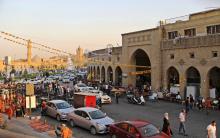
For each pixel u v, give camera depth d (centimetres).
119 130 1733
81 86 4641
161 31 4259
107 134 2034
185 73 3856
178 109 3167
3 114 2795
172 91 3962
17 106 2689
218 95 3559
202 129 2225
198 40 3647
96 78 7031
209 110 3128
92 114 2102
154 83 4334
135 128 1647
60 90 4069
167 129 1806
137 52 4853
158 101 3828
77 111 2223
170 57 4097
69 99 3572
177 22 4041
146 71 4609
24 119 2534
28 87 2580
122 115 2784
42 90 4347
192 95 3666
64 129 1759
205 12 3672
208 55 3538
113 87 4784
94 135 2014
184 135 2038
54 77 8250
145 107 3312
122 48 5141
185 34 3950
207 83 3559
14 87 4438
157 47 4294
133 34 4812
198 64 3662
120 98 4172
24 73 8931
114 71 5662
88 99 2912
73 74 10519
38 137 1884
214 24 3538
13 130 2077
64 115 2450
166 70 4169
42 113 2723
